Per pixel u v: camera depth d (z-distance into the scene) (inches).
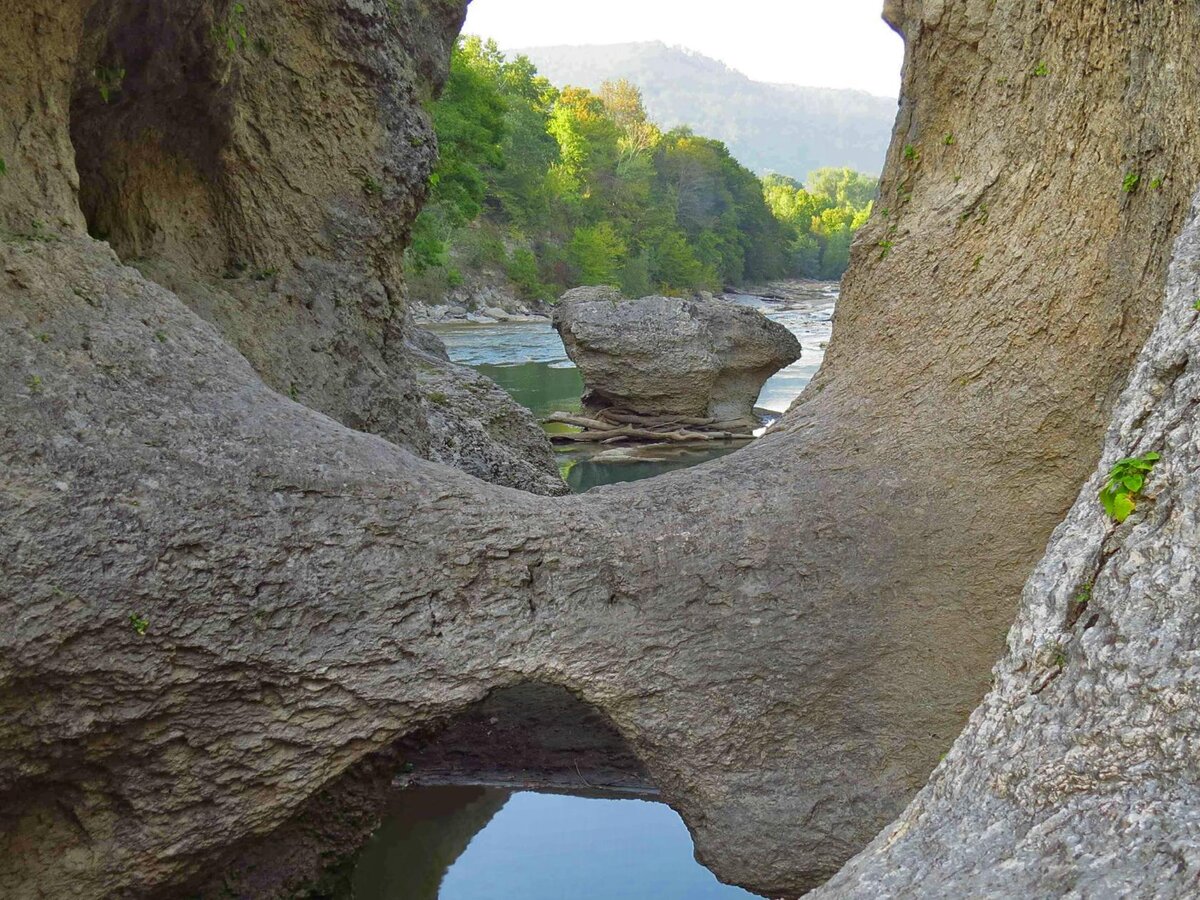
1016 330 240.8
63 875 193.6
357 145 336.8
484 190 1273.4
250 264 311.9
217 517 192.4
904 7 278.5
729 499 235.0
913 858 133.3
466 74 1230.9
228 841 203.8
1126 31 230.5
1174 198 225.1
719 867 230.4
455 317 2129.7
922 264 257.0
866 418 250.4
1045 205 241.8
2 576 173.9
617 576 222.7
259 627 195.6
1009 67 250.4
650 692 223.0
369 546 205.6
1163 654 126.2
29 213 205.9
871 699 232.7
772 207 4709.6
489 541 215.0
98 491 183.3
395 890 271.4
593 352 895.7
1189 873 104.2
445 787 326.0
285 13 314.2
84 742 186.5
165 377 199.8
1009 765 134.8
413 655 207.8
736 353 931.3
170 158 289.0
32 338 189.5
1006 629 235.6
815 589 231.6
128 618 183.3
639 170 3250.5
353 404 324.2
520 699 357.7
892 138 279.6
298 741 202.8
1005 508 238.2
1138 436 155.2
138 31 241.3
